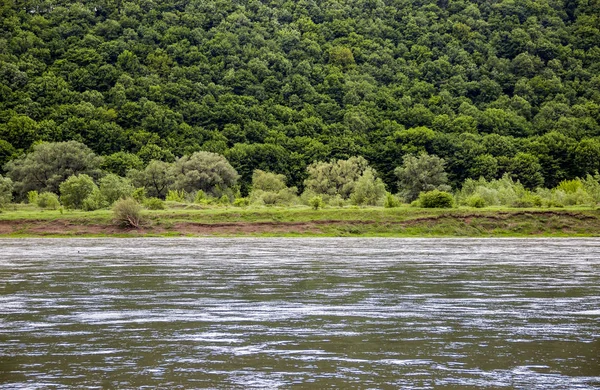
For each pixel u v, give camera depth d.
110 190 114.56
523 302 31.52
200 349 22.28
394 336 24.16
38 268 47.03
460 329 25.38
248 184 169.75
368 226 91.62
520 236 89.31
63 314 28.45
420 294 34.03
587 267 47.31
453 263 50.38
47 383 18.56
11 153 168.62
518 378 19.00
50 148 149.75
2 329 25.45
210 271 44.81
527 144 185.50
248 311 29.09
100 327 25.77
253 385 18.33
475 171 168.88
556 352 21.88
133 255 58.53
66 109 197.25
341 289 35.91
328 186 146.50
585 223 92.31
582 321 26.92
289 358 21.12
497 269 45.88
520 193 133.12
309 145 183.88
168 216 93.38
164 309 29.61
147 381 18.73
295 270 45.38
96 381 18.73
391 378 19.00
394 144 181.25
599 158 175.62
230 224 91.56
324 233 89.75
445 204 101.88
